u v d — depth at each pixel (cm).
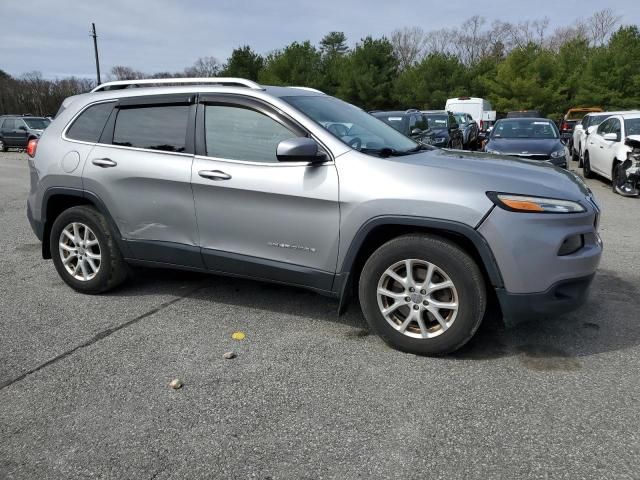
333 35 5744
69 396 307
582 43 4812
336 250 354
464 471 241
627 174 1001
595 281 491
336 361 344
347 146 357
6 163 1819
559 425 272
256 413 288
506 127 1235
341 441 263
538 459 247
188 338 381
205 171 387
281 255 376
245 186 373
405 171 337
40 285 499
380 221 335
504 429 270
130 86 450
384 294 350
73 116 459
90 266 461
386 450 256
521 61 4462
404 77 4600
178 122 407
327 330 391
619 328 386
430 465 245
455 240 337
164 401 301
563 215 322
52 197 464
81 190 442
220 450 258
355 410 289
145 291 476
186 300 453
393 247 340
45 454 258
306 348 362
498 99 4450
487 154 423
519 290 321
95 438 269
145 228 422
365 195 338
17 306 446
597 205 363
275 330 392
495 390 306
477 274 324
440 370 330
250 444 262
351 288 363
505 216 315
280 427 275
